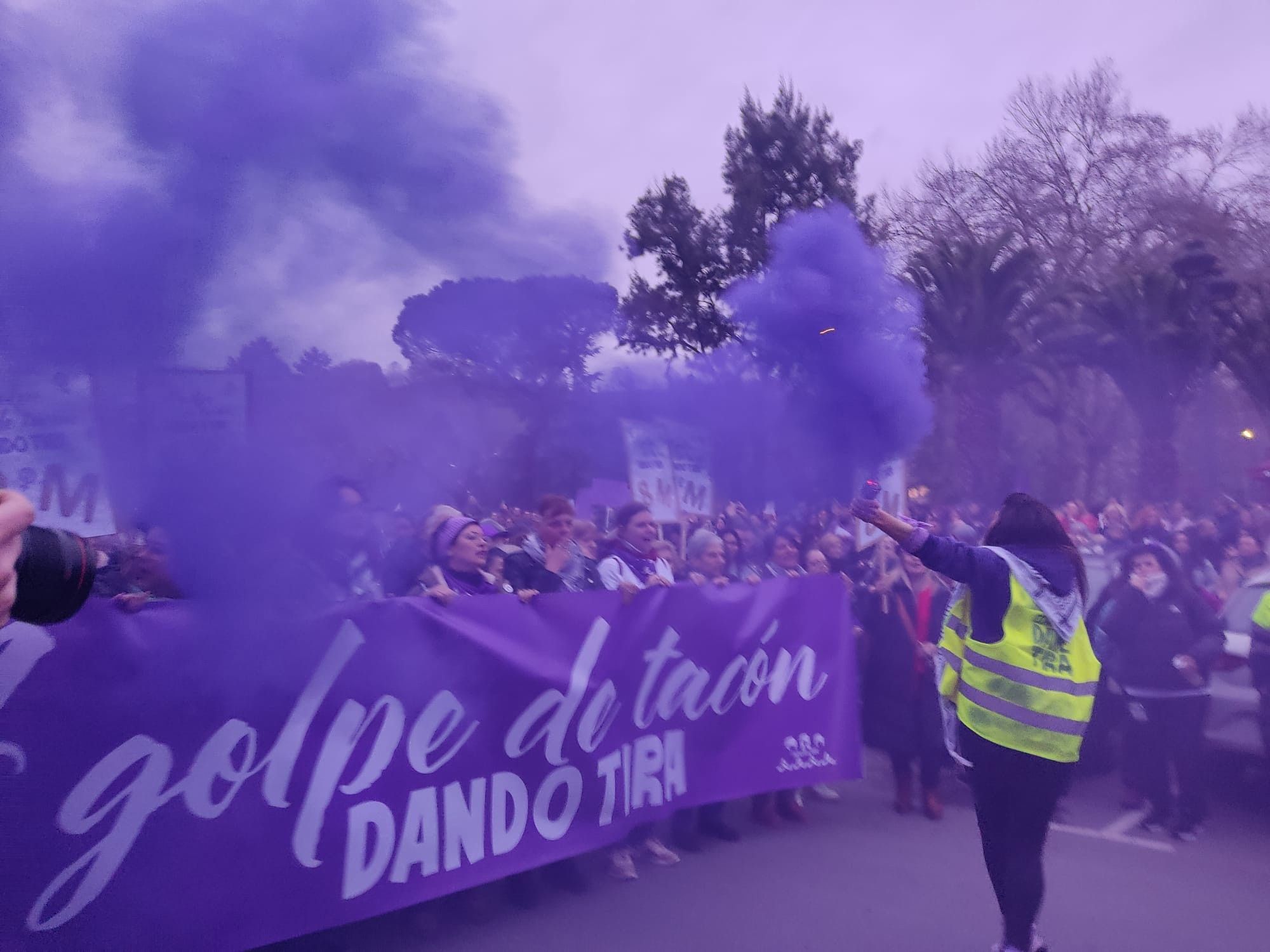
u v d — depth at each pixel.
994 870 3.64
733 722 5.17
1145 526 10.54
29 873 3.12
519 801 4.29
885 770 7.22
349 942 4.09
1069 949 4.10
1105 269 28.22
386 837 3.88
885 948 4.04
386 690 3.88
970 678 3.64
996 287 17.20
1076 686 3.56
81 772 3.21
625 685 4.69
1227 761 6.20
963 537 7.75
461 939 4.11
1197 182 28.95
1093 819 6.03
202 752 3.45
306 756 3.68
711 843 5.40
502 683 4.24
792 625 5.45
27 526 1.10
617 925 4.25
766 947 4.04
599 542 6.05
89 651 3.24
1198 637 5.74
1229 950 4.09
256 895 3.54
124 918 3.28
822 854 5.20
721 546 5.66
